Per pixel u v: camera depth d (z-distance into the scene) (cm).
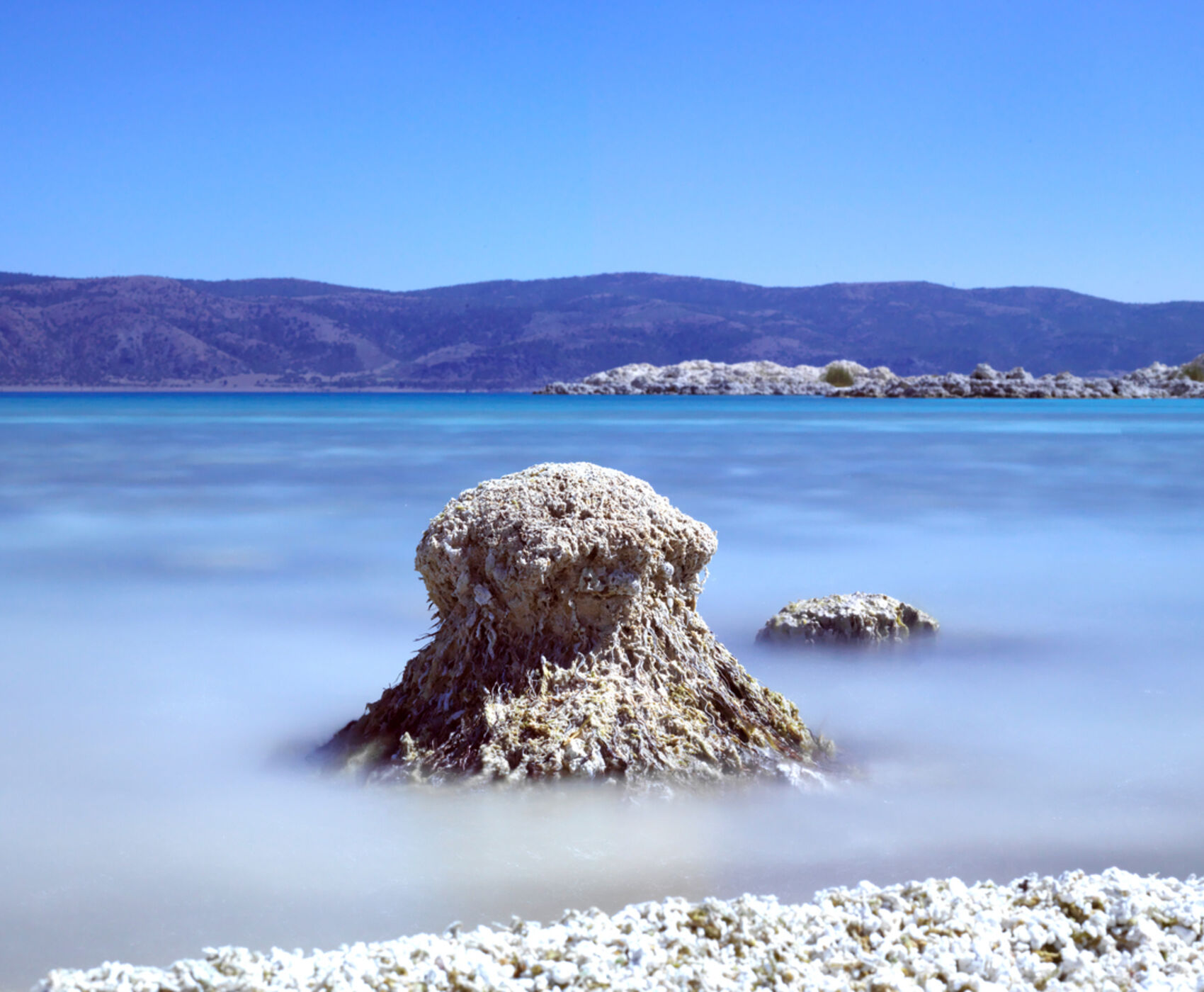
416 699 523
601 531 502
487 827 421
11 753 533
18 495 1820
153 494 1848
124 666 711
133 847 408
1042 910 290
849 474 2294
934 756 529
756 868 392
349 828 423
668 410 7331
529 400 12025
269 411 6850
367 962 261
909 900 300
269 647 768
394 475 2252
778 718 526
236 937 334
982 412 6794
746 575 1070
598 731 466
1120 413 6469
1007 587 1004
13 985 302
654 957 262
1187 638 793
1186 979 252
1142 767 511
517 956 268
